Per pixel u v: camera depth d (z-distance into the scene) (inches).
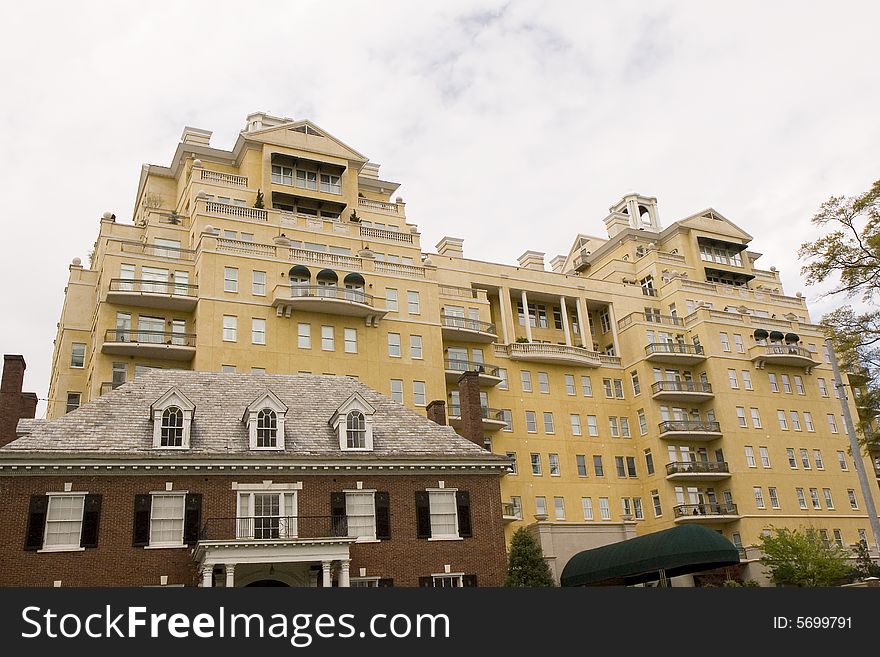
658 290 3686.0
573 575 1752.0
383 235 3053.6
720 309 3619.6
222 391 1833.2
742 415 3257.9
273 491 1642.5
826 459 3341.5
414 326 2854.3
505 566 1761.8
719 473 3097.9
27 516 1496.1
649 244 3981.3
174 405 1663.4
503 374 3142.2
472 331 3036.4
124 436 1624.0
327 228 2957.7
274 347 2581.2
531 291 3430.1
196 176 2974.9
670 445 3181.6
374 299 2800.2
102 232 2874.0
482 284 3336.6
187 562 1551.4
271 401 1729.8
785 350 3403.1
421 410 2743.6
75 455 1530.5
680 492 3112.7
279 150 3117.6
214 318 2527.1
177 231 2839.6
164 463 1579.7
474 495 1797.5
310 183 3166.8
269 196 3021.7
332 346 2679.6
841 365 1857.8
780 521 3090.6
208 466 1608.0
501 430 3034.0
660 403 3248.0
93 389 2381.9
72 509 1525.6
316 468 1683.1
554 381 3238.2
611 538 2527.1
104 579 1497.3
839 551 2800.2
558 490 3038.9
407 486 1749.5
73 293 2733.8
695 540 1507.1
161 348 2428.6
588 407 3257.9
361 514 1694.1
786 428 3329.2
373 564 1663.4
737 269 3927.2
